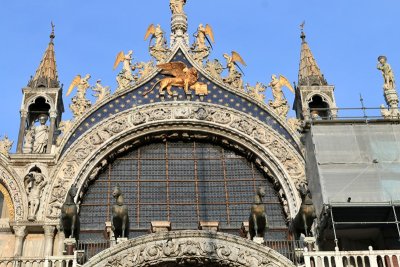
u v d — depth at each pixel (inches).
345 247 1175.0
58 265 1040.2
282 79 1342.3
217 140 1299.2
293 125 1285.7
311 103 1354.6
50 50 1373.0
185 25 1424.7
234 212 1242.0
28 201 1174.3
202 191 1259.8
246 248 1040.8
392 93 1318.9
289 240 1154.0
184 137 1301.7
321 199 1163.9
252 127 1288.1
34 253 1138.7
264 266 1027.9
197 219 1230.9
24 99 1284.4
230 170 1284.4
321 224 1156.5
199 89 1327.5
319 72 1360.7
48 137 1247.5
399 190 1174.3
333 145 1216.2
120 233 1081.4
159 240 1042.7
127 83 1318.9
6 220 1171.3
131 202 1238.9
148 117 1285.7
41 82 1307.8
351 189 1171.3
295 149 1266.0
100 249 1159.0
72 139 1248.8
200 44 1382.9
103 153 1251.2
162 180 1264.8
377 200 1160.2
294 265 1027.3
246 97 1318.9
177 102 1304.1
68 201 1089.4
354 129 1236.5
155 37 1395.2
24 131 1253.7
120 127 1270.9
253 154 1279.5
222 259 1032.8
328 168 1189.7
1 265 1079.6
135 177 1266.0
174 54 1365.7
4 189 1199.6
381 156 1208.8
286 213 1223.5
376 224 1146.0
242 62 1360.7
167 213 1232.8
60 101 1320.1
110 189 1250.6
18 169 1205.7
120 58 1353.3
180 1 1455.5
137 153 1294.3
